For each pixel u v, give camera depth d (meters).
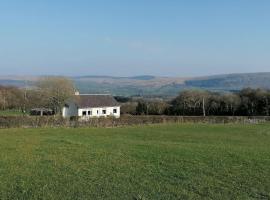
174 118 82.25
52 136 43.12
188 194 15.58
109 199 14.74
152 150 28.55
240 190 16.33
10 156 24.45
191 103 124.12
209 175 19.36
